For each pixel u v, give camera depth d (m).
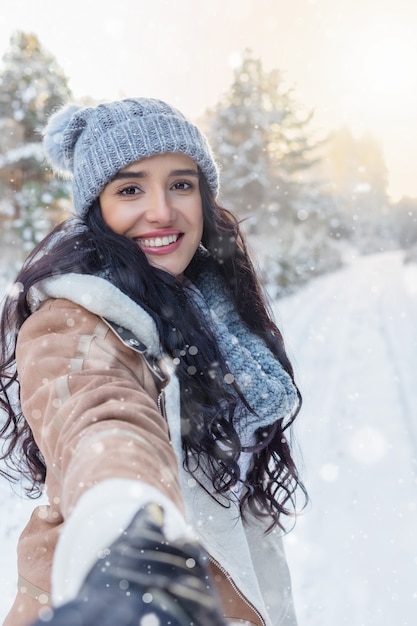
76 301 1.24
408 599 3.56
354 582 3.74
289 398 1.55
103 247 1.41
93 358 1.16
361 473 5.44
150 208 1.48
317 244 35.72
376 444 6.23
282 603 1.67
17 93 17.03
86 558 0.65
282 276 26.48
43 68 17.42
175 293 1.41
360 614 3.41
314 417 7.21
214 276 1.75
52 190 16.77
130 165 1.48
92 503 0.70
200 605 0.53
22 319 1.43
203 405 1.37
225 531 1.38
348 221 58.31
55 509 1.19
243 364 1.48
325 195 35.72
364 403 7.90
